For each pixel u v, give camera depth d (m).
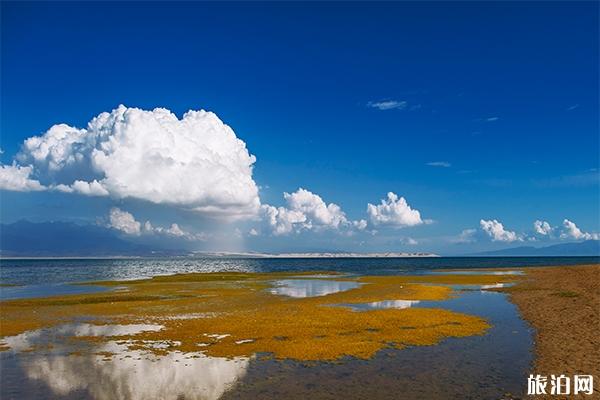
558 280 69.44
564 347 25.84
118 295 57.16
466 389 19.38
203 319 37.06
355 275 102.19
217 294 58.03
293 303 47.50
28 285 79.31
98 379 21.25
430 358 24.16
